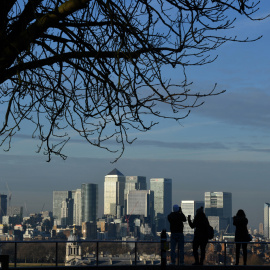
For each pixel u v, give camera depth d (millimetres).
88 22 13820
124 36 13273
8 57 12992
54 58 13727
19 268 23406
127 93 13477
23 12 13148
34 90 14711
